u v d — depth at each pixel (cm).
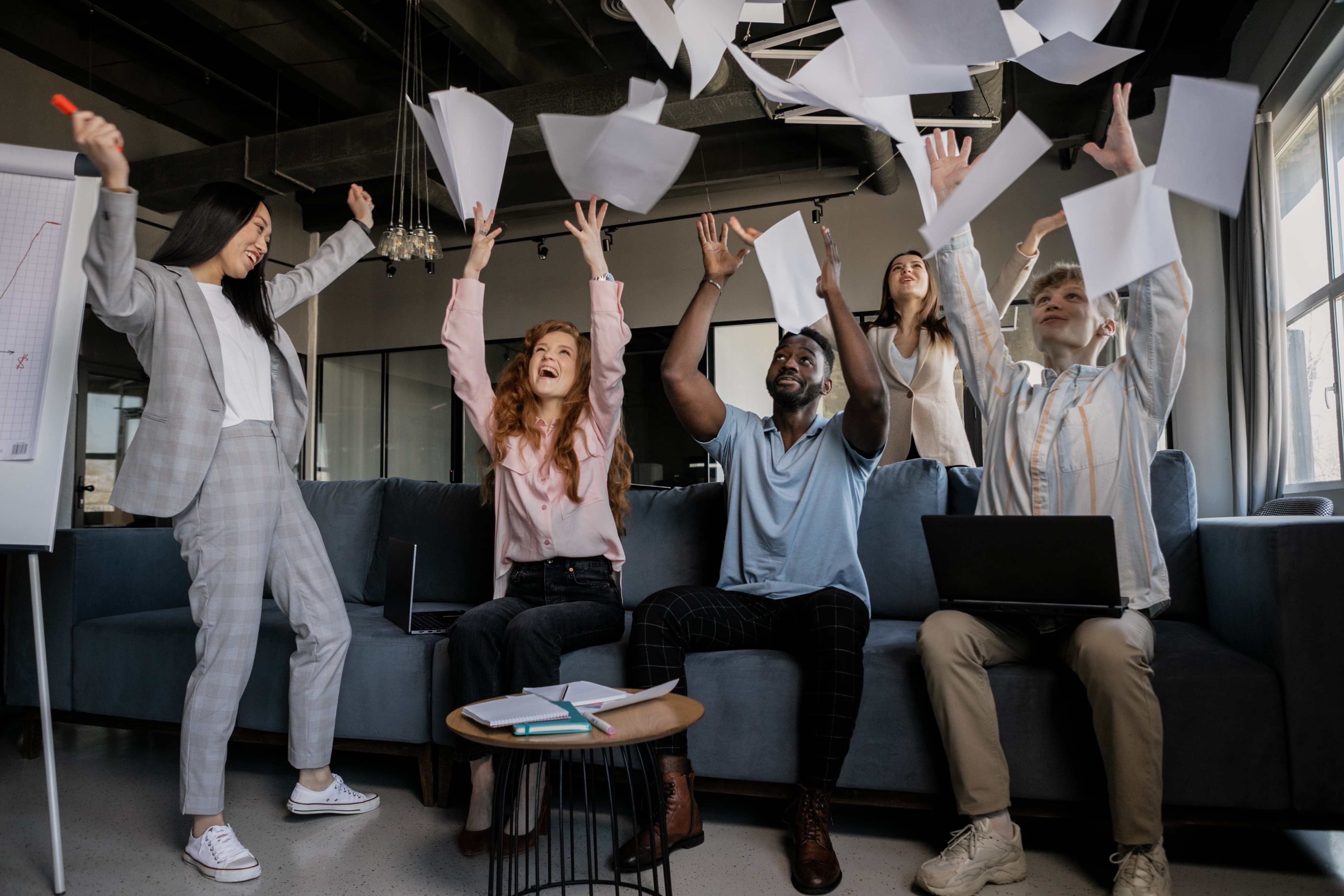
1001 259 642
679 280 732
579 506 197
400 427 798
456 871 159
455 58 625
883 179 654
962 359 189
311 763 186
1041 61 72
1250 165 488
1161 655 160
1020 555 153
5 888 154
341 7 550
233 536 171
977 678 154
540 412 209
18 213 165
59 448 161
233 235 176
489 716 124
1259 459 480
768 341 705
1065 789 156
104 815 193
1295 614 149
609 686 181
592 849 165
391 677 198
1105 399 172
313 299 832
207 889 154
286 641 208
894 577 217
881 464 280
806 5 491
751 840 173
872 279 688
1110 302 189
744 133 656
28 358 162
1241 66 529
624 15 530
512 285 779
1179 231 569
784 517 192
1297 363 489
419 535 260
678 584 227
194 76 646
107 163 147
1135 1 453
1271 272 475
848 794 168
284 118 711
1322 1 425
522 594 198
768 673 172
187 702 168
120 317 160
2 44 573
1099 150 118
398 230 547
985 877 147
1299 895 145
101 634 227
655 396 734
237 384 177
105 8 563
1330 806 145
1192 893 146
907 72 68
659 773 141
